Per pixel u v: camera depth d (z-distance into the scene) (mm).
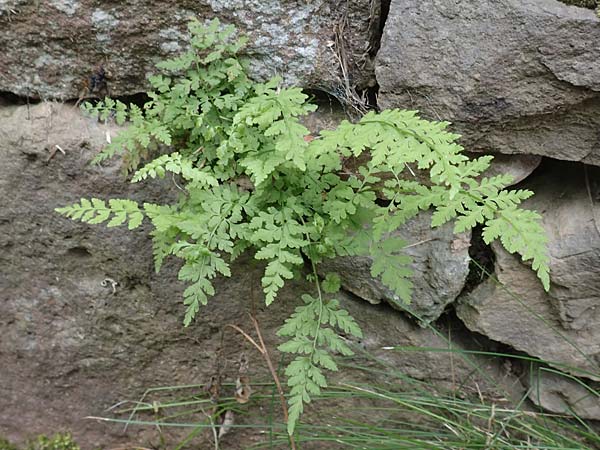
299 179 1597
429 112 1601
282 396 1825
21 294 2029
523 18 1445
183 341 2051
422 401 1958
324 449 2203
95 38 1667
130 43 1672
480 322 1871
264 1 1596
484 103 1547
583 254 1698
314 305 1627
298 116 1729
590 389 1836
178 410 2182
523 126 1583
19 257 1957
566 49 1448
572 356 1879
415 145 1350
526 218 1394
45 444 2271
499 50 1481
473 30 1487
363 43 1639
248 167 1485
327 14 1610
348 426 2043
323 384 1541
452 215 1443
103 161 1771
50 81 1748
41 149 1769
